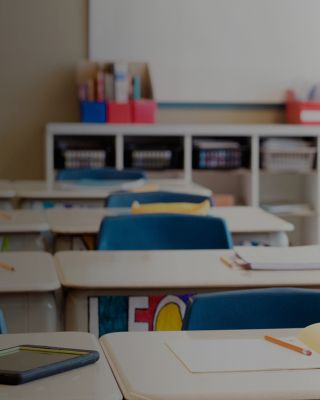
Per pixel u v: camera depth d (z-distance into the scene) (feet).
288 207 22.08
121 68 21.15
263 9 22.57
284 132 21.53
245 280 7.33
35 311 7.16
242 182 22.81
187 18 22.33
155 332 5.28
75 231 10.85
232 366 4.44
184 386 4.09
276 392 4.00
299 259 8.05
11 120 22.18
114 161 21.56
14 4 21.98
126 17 22.12
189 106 22.61
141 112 21.29
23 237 11.06
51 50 22.13
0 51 22.00
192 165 21.88
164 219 10.02
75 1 22.09
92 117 21.09
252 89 22.75
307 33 22.76
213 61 22.54
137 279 7.32
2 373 4.15
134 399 3.95
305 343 5.01
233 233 10.89
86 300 7.25
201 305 5.77
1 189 15.83
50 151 20.92
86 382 4.17
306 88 22.74
